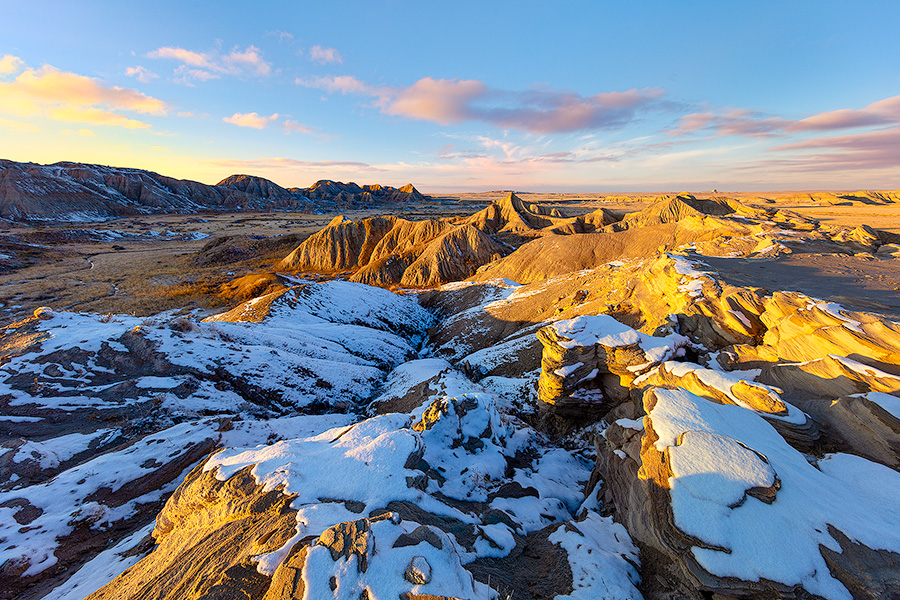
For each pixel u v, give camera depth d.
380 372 29.27
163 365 20.05
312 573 5.71
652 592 6.87
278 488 8.76
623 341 16.42
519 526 9.38
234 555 6.95
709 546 6.26
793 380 11.36
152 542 9.82
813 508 6.66
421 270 62.94
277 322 32.84
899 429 8.20
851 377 10.14
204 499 9.16
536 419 19.48
